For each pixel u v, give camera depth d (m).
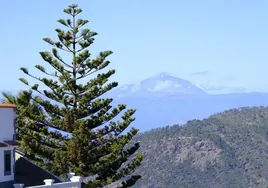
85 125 49.75
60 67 51.09
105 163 51.22
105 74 52.47
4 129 35.97
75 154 49.28
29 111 50.75
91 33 52.59
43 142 51.22
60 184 36.50
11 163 36.28
